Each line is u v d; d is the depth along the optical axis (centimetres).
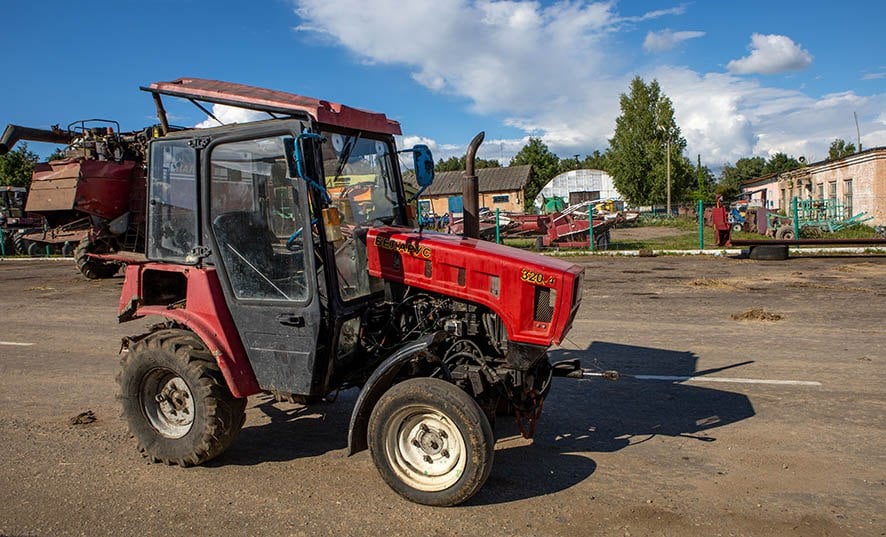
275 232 415
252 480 423
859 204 2730
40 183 1391
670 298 1108
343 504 387
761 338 791
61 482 425
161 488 414
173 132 457
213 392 421
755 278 1313
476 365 413
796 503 375
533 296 400
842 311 937
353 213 444
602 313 991
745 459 440
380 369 386
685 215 4253
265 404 578
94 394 627
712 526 352
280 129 400
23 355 804
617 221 2114
